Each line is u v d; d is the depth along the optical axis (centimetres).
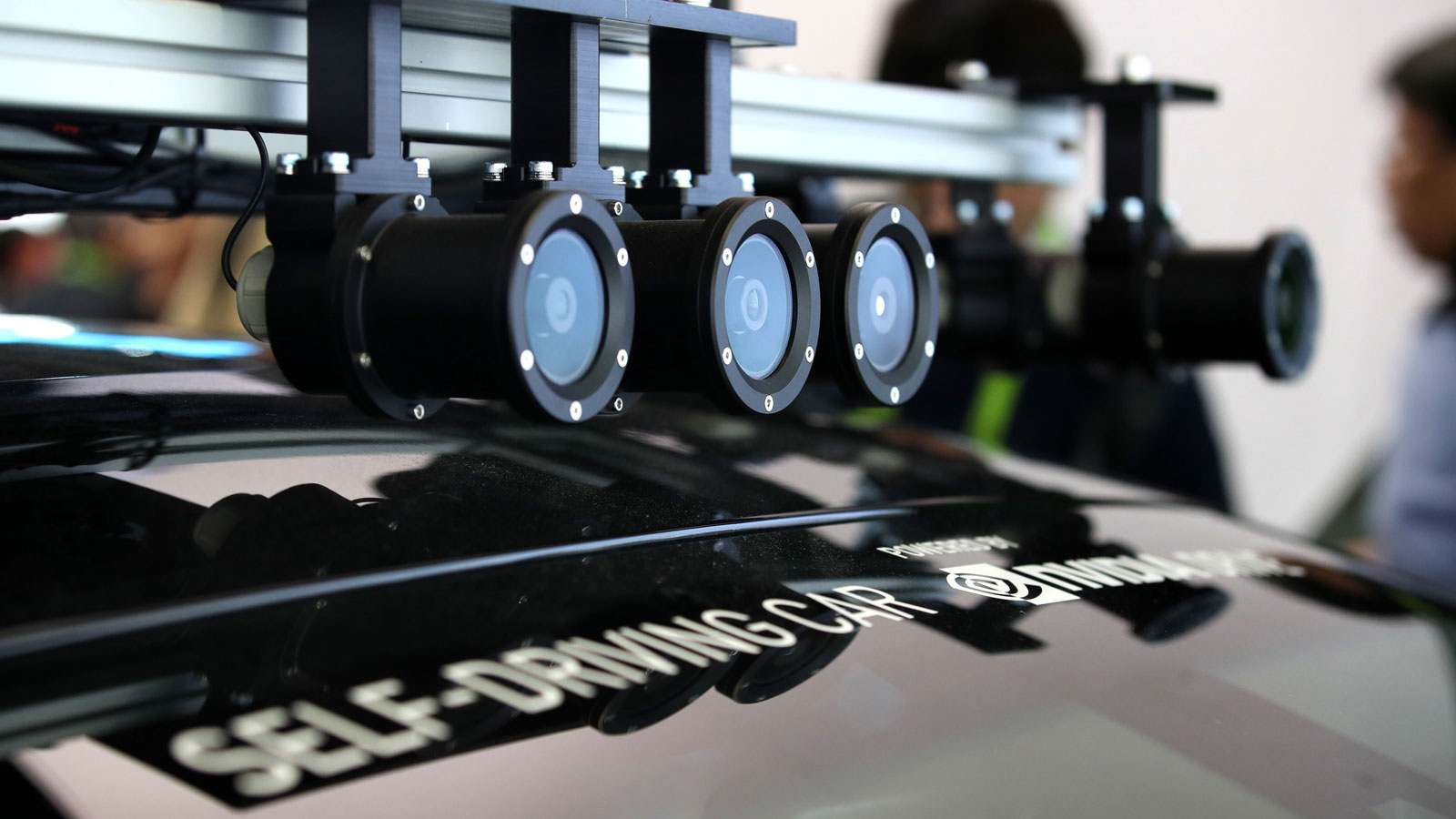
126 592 61
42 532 65
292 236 65
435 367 62
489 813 51
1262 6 439
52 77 66
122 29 68
